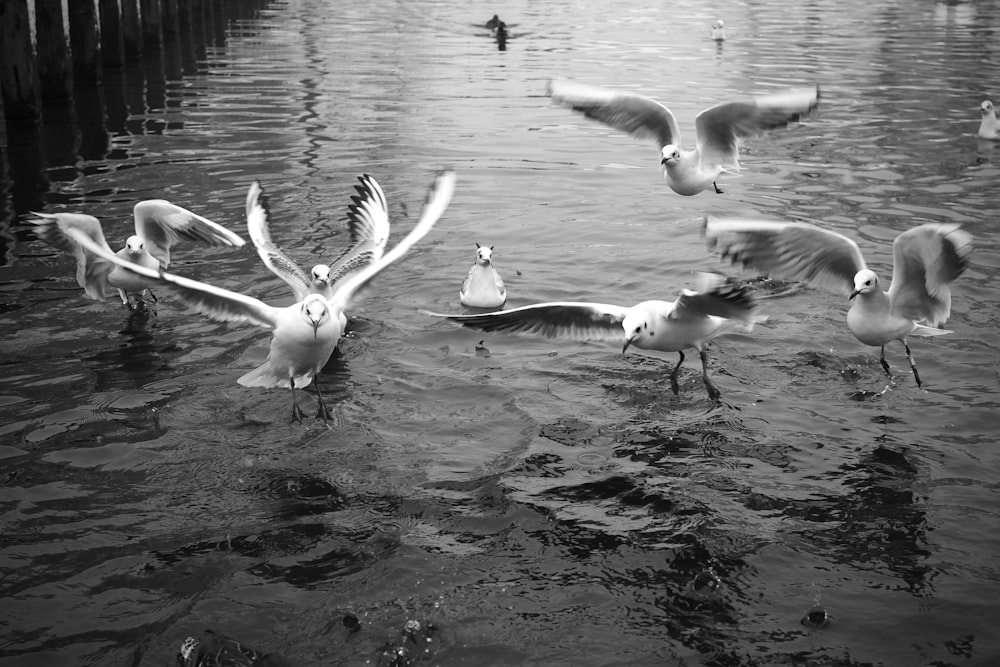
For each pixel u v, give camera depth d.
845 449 8.20
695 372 9.64
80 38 22.23
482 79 23.31
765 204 14.61
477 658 5.94
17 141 17.72
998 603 6.31
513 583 6.59
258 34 30.39
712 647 6.00
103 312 10.91
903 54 26.78
